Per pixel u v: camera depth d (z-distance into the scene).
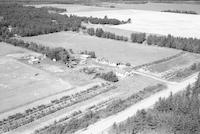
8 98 76.81
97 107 72.75
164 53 128.88
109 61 113.25
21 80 90.00
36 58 114.31
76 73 98.38
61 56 112.81
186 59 120.88
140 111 67.69
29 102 74.88
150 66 108.62
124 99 77.75
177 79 95.44
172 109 69.06
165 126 62.16
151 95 81.12
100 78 94.19
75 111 70.31
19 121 65.38
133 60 115.88
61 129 60.44
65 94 80.44
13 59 113.12
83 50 130.50
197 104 69.00
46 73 97.38
